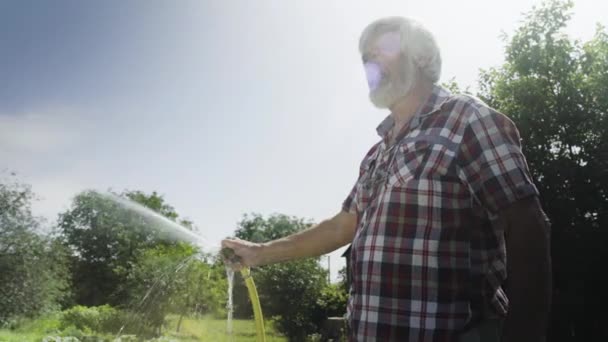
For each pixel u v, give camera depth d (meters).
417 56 1.76
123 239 20.95
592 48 17.64
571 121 16.55
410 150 1.66
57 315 19.16
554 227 15.66
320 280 22.78
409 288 1.58
